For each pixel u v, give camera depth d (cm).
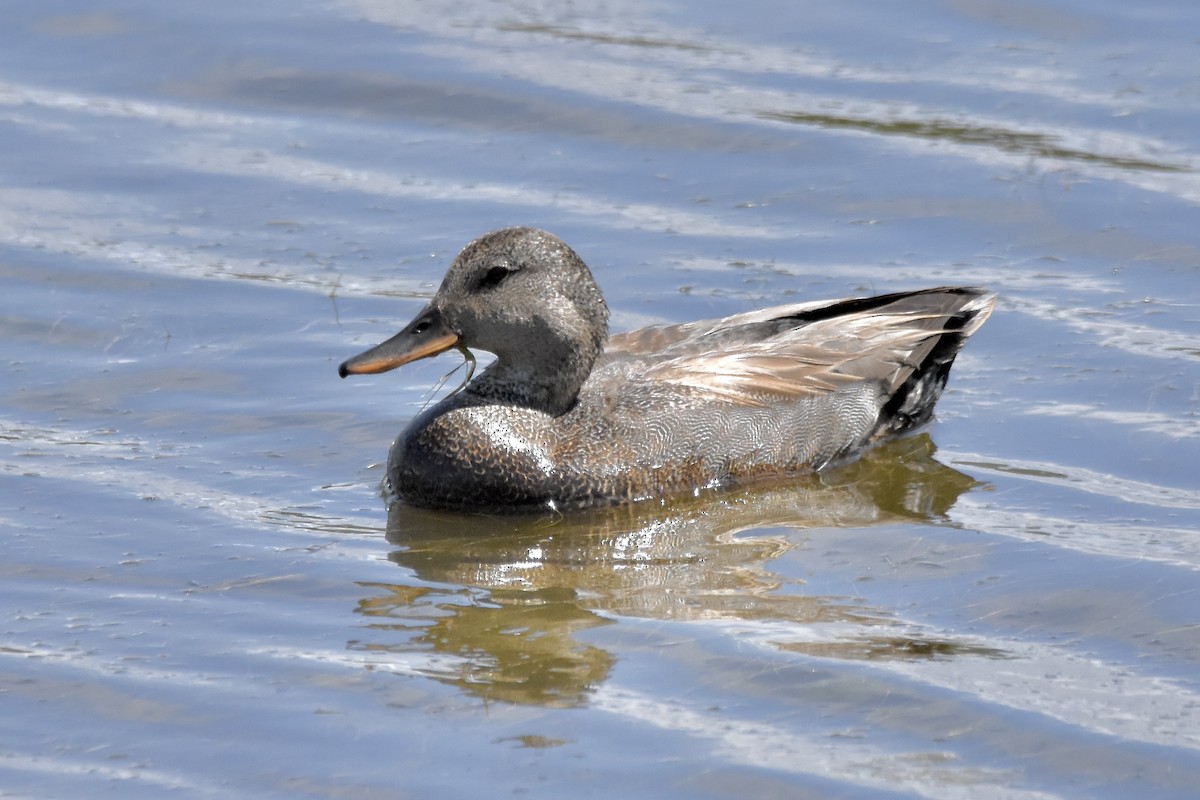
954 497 1346
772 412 1435
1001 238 1834
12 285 1705
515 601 1155
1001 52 2245
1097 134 2031
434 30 2312
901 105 2111
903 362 1495
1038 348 1608
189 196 1916
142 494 1312
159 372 1545
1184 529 1258
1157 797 909
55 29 2295
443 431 1362
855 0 2398
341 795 911
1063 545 1234
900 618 1120
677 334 1528
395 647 1078
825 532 1290
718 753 949
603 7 2411
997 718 983
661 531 1309
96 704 999
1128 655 1062
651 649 1076
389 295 1709
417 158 2011
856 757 945
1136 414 1471
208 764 939
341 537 1266
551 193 1930
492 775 930
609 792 914
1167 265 1759
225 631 1095
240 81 2180
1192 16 2320
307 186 1942
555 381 1402
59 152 2000
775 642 1083
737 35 2317
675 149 2022
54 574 1173
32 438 1406
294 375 1551
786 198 1922
